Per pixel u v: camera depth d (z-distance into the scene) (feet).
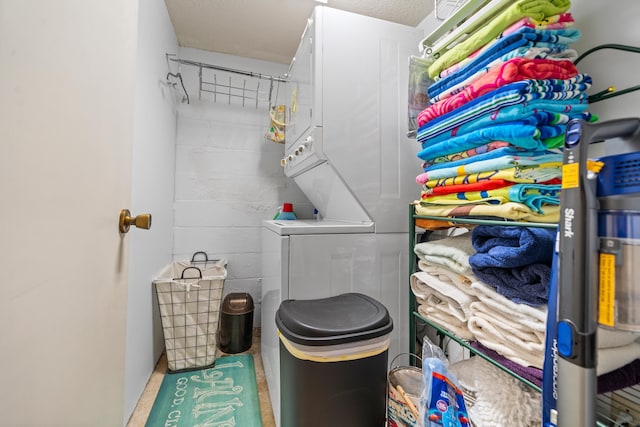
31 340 1.71
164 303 6.68
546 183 3.04
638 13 3.02
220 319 8.25
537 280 2.85
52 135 1.89
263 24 7.88
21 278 1.63
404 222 5.49
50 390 1.90
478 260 3.23
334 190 5.98
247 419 5.11
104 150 2.66
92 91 2.40
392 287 5.33
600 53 3.37
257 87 9.68
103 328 2.70
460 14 4.00
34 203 1.73
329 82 5.22
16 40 1.55
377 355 3.53
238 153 9.46
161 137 7.12
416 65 4.77
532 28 3.02
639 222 1.58
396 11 6.97
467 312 3.57
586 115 3.09
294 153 6.69
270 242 5.70
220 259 9.20
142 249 5.90
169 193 8.09
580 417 1.64
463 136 3.54
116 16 2.87
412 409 3.50
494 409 3.14
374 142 5.43
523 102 2.91
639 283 1.57
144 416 5.19
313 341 3.26
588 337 1.65
